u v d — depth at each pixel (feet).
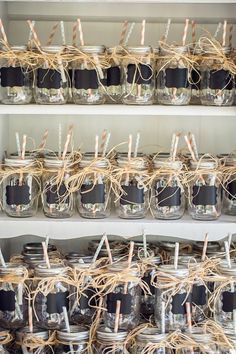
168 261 6.16
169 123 6.68
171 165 5.88
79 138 6.69
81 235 5.86
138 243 6.24
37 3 6.37
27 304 5.72
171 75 5.83
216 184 5.98
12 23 6.57
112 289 5.61
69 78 5.95
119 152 6.43
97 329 5.62
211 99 5.89
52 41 6.59
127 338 5.56
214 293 5.73
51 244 6.47
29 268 5.89
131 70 5.84
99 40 6.60
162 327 5.57
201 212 5.95
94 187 5.91
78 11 6.37
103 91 5.90
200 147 6.72
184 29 6.18
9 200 5.95
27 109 5.80
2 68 5.88
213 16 6.37
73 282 5.68
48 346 5.66
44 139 6.35
